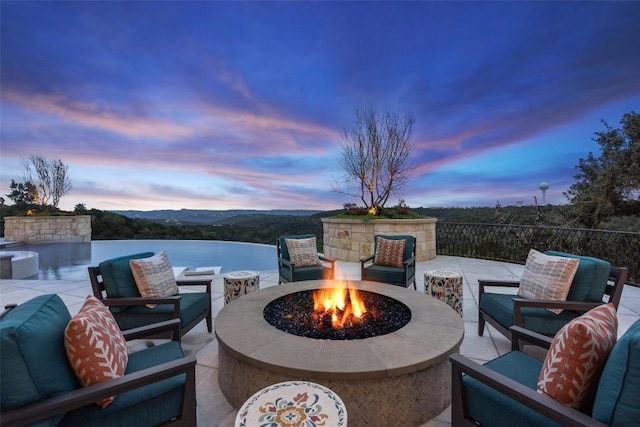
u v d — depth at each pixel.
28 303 1.53
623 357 1.08
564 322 2.52
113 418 1.38
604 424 1.09
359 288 3.39
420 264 7.25
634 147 9.13
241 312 2.69
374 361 1.85
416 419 1.88
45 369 1.23
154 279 2.80
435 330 2.29
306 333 2.35
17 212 14.41
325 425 1.16
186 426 1.53
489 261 7.63
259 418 1.20
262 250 11.45
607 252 6.05
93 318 1.52
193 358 1.55
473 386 1.56
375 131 9.48
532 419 1.33
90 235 14.69
